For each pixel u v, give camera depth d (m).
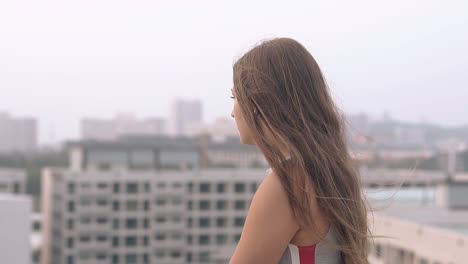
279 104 1.22
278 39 1.29
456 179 24.61
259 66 1.25
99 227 38.88
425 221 20.52
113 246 38.94
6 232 9.87
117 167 44.66
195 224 38.69
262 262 1.16
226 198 38.91
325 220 1.21
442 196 22.30
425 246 13.23
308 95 1.24
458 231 19.28
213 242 38.94
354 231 1.22
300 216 1.17
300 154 1.19
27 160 51.19
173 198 38.91
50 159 51.19
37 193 48.31
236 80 1.27
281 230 1.16
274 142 1.22
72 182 39.09
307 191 1.18
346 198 1.22
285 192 1.17
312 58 1.28
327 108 1.25
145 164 45.22
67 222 39.03
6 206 9.77
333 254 1.22
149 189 39.28
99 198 39.00
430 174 29.09
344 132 1.28
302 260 1.19
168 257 39.00
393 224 14.77
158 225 39.12
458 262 11.73
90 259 38.91
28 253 10.09
